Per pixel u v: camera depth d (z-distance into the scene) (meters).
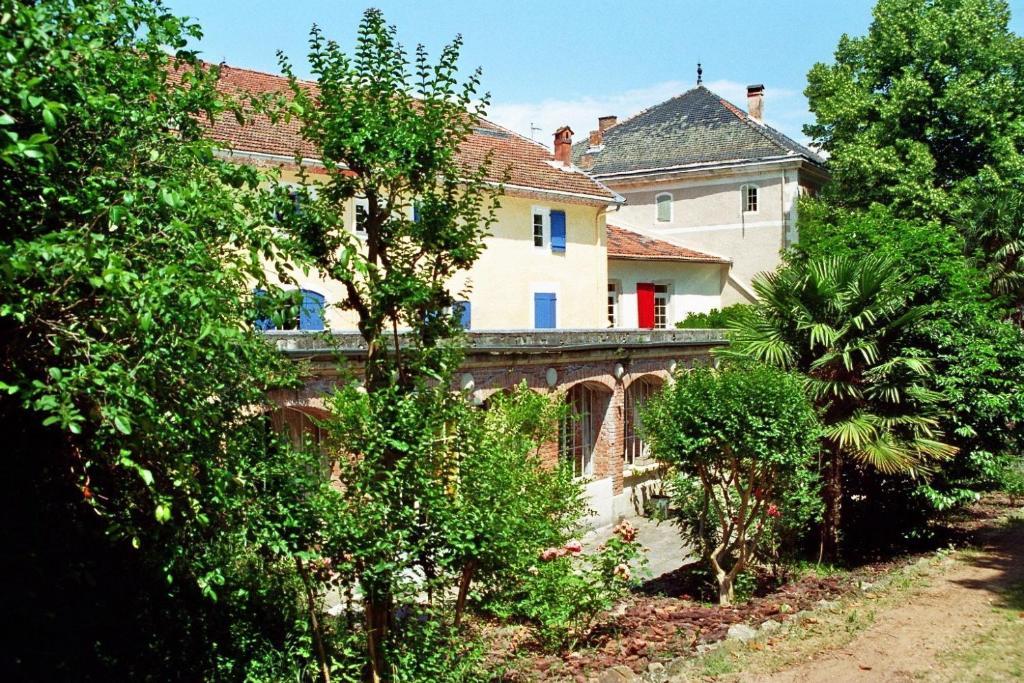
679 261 33.12
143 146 6.27
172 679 7.67
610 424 18.83
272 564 7.75
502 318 26.02
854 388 13.62
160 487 6.14
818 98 33.16
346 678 7.47
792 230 34.94
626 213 38.97
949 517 17.09
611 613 11.66
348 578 7.02
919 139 29.67
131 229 5.52
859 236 16.05
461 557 7.51
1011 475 18.00
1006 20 30.20
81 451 6.18
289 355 11.08
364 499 7.04
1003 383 14.40
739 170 35.78
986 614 11.28
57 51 5.30
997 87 28.41
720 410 11.33
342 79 7.33
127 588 7.84
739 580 12.66
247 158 18.12
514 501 7.95
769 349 13.79
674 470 13.00
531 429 11.08
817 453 13.86
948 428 14.34
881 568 13.99
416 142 7.19
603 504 18.62
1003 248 21.12
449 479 7.61
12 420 6.26
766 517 12.80
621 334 18.69
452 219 7.57
